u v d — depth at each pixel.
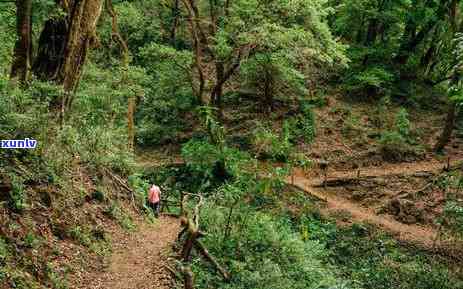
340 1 39.56
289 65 29.41
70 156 15.68
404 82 37.97
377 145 32.25
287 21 26.08
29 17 15.17
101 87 21.02
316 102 36.34
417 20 37.00
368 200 27.53
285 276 14.20
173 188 28.30
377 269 20.39
